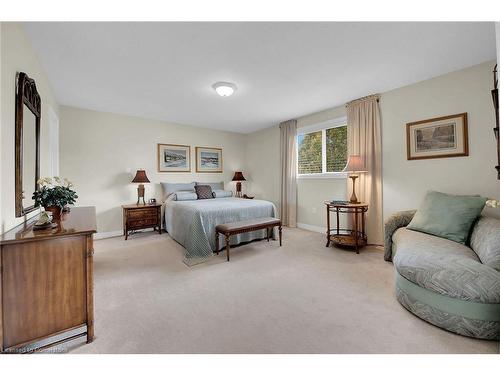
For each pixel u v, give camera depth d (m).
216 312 1.71
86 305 1.39
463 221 2.09
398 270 1.74
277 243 3.52
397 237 2.36
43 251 1.28
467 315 1.41
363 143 3.38
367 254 3.00
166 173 4.70
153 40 1.94
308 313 1.69
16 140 1.50
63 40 1.92
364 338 1.42
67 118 3.66
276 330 1.50
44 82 2.47
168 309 1.75
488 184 2.38
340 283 2.18
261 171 5.53
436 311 1.52
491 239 1.67
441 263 1.59
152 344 1.37
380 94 3.22
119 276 2.35
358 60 2.30
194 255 2.86
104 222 3.99
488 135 2.38
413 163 2.94
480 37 1.93
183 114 4.21
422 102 2.83
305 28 1.79
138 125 4.36
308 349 1.33
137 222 3.94
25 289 1.23
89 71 2.49
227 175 5.65
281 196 4.88
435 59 2.30
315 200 4.30
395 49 2.11
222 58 2.24
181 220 3.39
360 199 3.48
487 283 1.40
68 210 2.05
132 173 4.29
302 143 4.58
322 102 3.58
